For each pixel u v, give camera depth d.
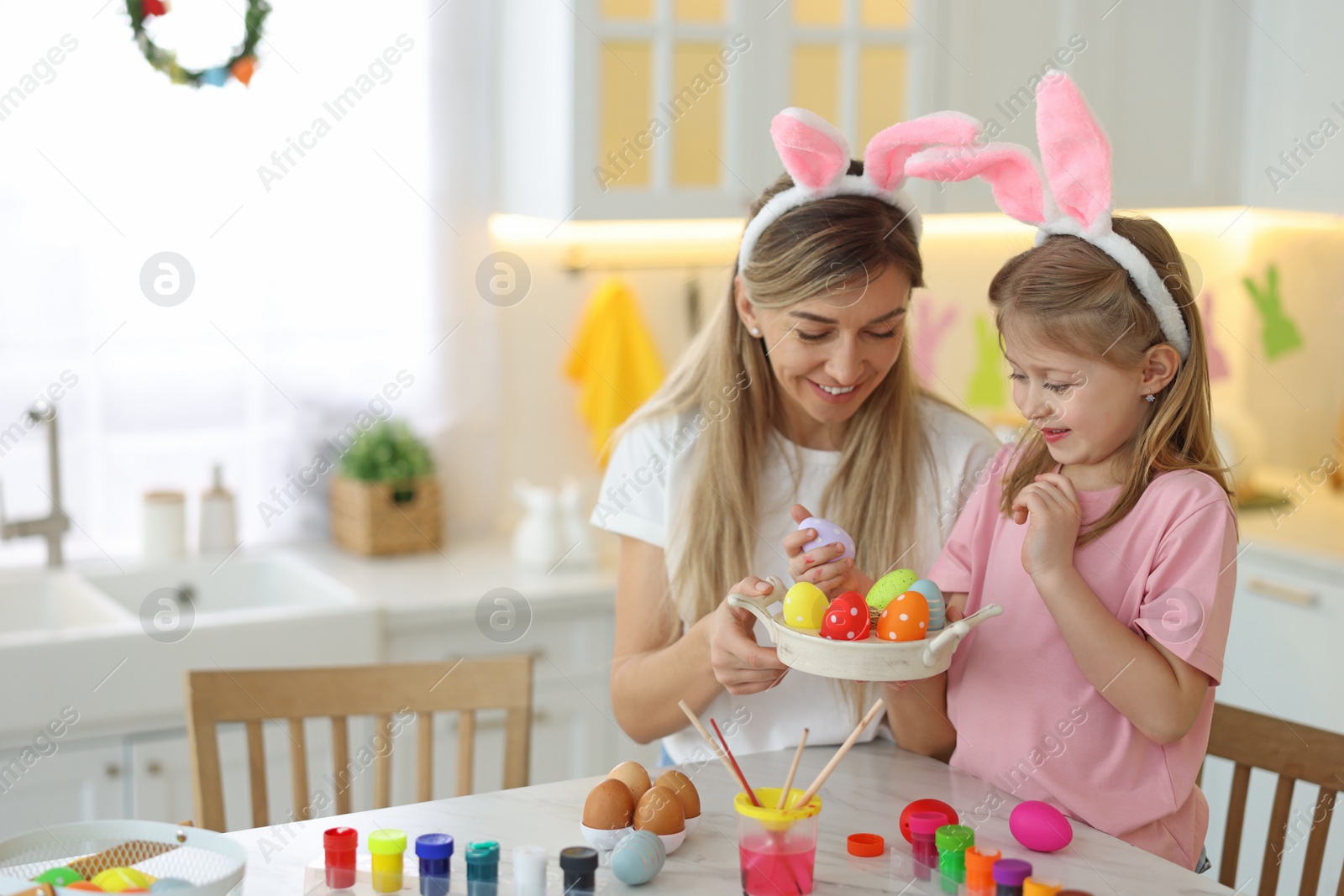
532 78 2.52
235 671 1.43
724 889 1.01
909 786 1.22
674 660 1.31
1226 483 1.20
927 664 1.09
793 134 1.22
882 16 2.53
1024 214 1.25
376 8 2.57
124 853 1.02
